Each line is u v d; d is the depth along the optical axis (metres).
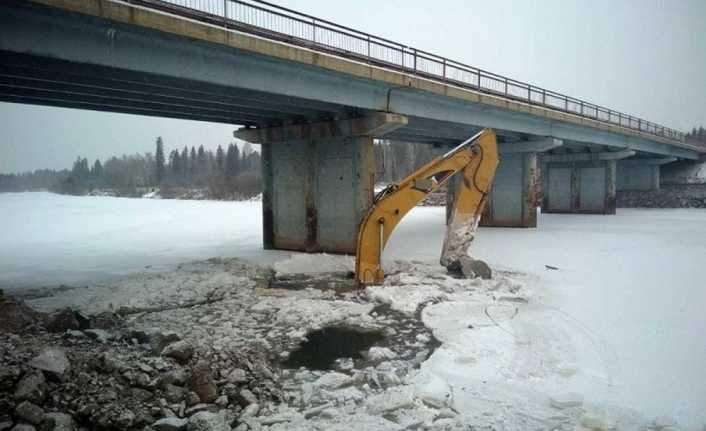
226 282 15.26
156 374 7.31
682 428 6.42
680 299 12.95
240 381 7.70
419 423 6.61
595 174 47.00
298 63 16.53
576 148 47.00
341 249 21.62
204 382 7.27
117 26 12.66
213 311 12.26
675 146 58.28
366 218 14.59
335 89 18.66
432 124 26.11
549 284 14.95
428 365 8.63
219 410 6.88
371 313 12.17
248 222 39.56
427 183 14.83
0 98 18.14
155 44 13.72
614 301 12.83
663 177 69.56
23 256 22.55
